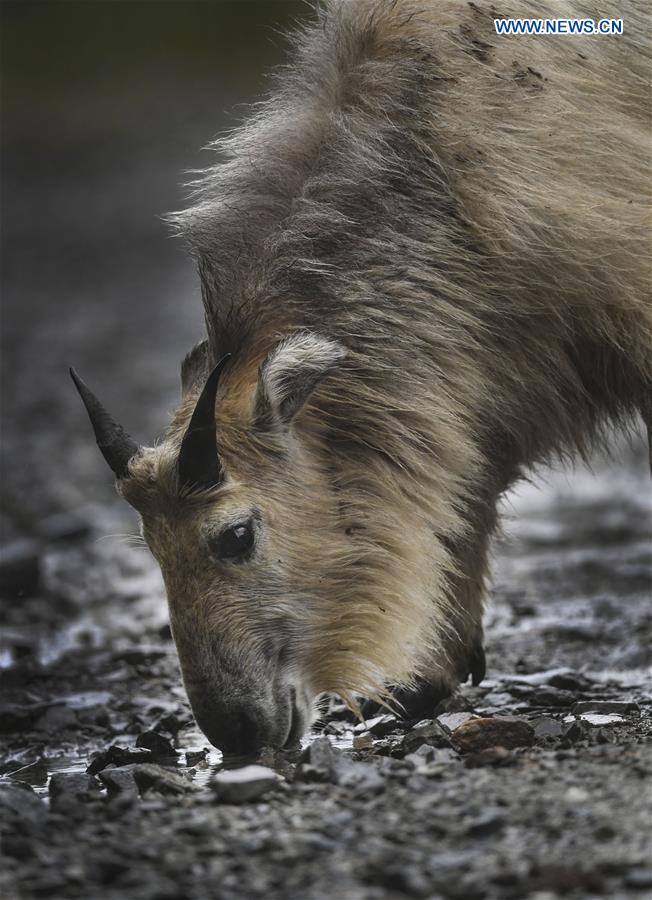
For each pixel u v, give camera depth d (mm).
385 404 15836
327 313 15812
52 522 32719
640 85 16312
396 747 14617
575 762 12945
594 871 10273
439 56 16219
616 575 26172
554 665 19828
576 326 16203
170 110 112250
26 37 130125
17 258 82812
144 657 21594
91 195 95688
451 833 11227
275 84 17828
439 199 15953
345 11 17031
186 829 11656
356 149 16188
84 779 14523
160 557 14820
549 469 18016
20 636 23203
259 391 15031
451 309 15930
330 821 11695
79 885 10695
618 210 15742
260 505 14969
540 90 15930
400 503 15945
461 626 17234
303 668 15359
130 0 134125
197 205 17406
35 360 58125
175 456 14703
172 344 60125
